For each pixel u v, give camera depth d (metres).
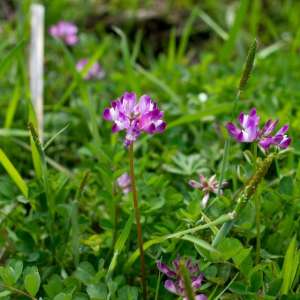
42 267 0.40
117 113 0.35
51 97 0.62
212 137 0.52
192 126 0.53
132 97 0.35
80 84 0.53
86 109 0.57
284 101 0.56
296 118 0.50
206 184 0.39
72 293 0.36
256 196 0.36
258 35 0.83
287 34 0.79
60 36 0.69
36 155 0.41
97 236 0.40
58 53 0.72
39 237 0.42
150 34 0.81
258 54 0.67
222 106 0.51
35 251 0.40
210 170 0.46
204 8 0.86
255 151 0.36
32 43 0.58
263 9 0.88
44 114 0.60
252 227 0.38
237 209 0.33
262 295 0.35
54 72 0.67
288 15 0.85
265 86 0.59
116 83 0.63
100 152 0.45
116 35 0.82
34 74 0.56
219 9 0.86
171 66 0.64
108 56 0.73
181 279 0.34
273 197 0.39
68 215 0.40
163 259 0.39
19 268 0.36
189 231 0.35
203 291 0.37
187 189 0.46
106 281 0.36
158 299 0.38
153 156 0.49
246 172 0.41
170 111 0.55
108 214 0.44
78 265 0.38
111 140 0.50
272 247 0.39
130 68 0.54
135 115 0.35
